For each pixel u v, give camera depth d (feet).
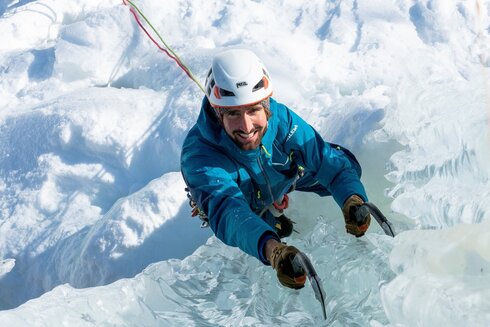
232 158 10.34
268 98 9.90
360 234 10.50
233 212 9.67
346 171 10.91
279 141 10.64
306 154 10.81
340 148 11.34
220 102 9.68
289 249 8.93
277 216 11.25
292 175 10.93
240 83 9.57
